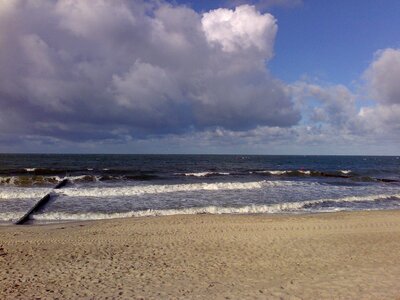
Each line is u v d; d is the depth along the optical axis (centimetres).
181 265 994
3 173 4003
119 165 6275
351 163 9850
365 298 734
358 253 1110
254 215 1844
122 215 1841
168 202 2214
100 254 1105
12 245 1202
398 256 1075
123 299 746
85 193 2438
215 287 816
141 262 1023
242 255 1094
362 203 2397
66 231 1427
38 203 2025
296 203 2231
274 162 9500
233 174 4438
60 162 7019
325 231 1430
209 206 2102
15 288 809
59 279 875
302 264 998
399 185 3569
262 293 772
